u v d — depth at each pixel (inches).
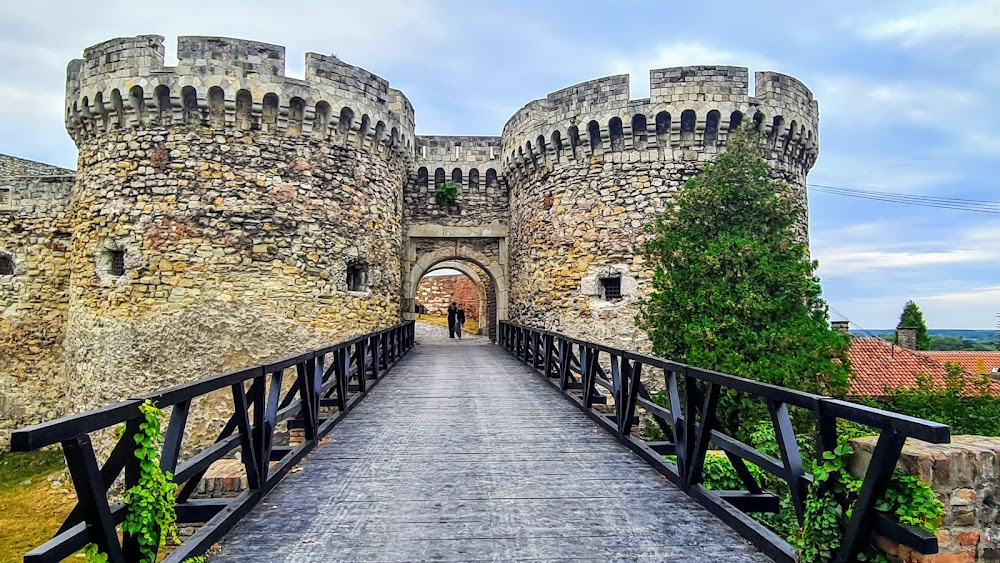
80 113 453.7
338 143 482.9
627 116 504.1
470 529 148.2
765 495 164.2
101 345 432.1
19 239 531.5
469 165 682.2
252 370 165.3
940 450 110.6
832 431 110.0
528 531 146.9
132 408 103.1
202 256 426.6
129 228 429.7
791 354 313.4
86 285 450.6
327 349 254.4
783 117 500.4
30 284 526.9
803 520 118.4
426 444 231.9
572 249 533.0
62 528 95.6
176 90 426.3
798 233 527.5
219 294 427.2
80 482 89.1
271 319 438.0
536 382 391.9
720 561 130.0
